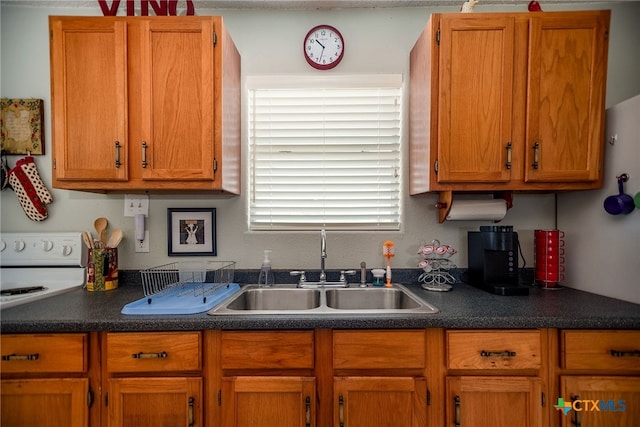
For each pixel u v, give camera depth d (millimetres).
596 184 1310
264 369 1056
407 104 1664
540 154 1292
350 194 1704
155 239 1652
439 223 1656
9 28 1639
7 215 1637
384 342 1046
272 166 1702
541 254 1525
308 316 1056
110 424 1033
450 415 1039
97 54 1286
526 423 1038
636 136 1192
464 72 1286
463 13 1290
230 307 1254
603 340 1037
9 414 1036
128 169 1299
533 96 1279
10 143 1623
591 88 1281
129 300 1295
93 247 1532
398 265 1664
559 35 1276
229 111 1431
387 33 1662
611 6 1623
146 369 1035
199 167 1302
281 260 1664
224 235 1666
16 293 1328
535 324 1028
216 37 1301
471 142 1295
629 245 1225
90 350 1046
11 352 1022
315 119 1696
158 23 1283
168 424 1042
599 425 1034
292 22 1669
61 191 1650
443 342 1061
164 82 1292
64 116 1291
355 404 1038
